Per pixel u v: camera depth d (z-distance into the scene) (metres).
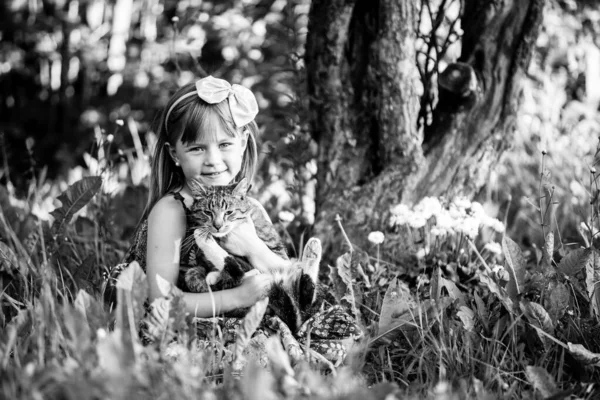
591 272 3.38
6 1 9.12
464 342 3.15
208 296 3.19
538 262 4.00
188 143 3.40
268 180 5.29
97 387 2.19
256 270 3.34
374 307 3.67
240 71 7.56
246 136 3.56
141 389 2.31
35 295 3.68
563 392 2.59
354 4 4.34
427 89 4.56
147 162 5.46
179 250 3.33
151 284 3.26
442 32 5.43
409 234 4.28
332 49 4.35
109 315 2.82
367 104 4.39
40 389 2.33
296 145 4.61
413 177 4.36
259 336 3.02
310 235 4.43
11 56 9.45
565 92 6.66
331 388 2.49
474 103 4.42
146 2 8.84
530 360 3.17
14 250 4.52
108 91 9.20
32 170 5.61
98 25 9.19
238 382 2.46
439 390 2.47
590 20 6.54
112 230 4.84
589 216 5.18
